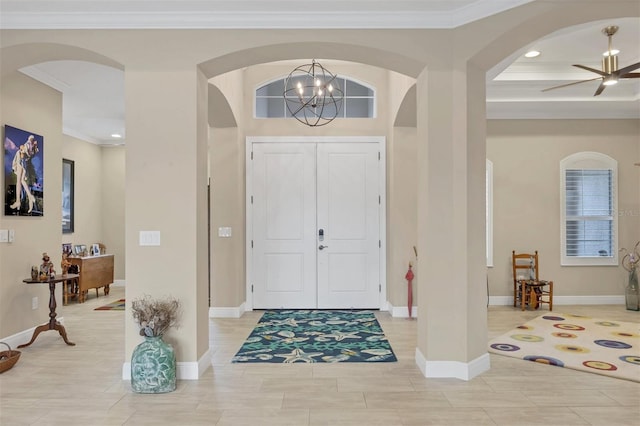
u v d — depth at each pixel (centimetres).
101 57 377
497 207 663
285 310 626
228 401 315
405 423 281
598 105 632
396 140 593
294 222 632
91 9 356
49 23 363
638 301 619
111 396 324
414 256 586
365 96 638
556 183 664
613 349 438
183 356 360
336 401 314
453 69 366
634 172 663
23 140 458
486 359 379
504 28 340
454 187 365
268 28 367
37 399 318
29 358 411
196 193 363
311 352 430
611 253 661
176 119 365
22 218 457
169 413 296
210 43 368
